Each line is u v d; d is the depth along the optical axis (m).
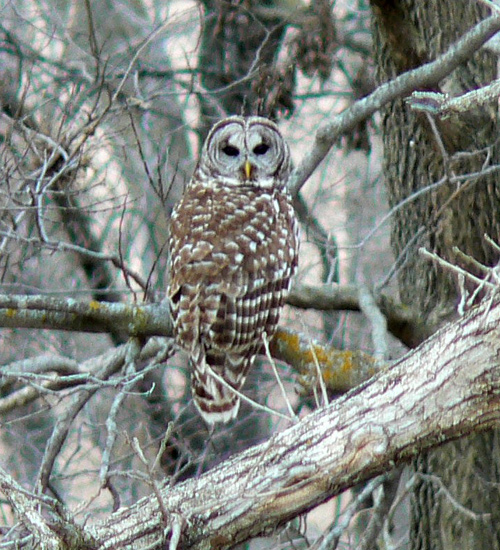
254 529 6.88
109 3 20.19
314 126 19.06
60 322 10.15
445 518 12.57
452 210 12.27
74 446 16.77
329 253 14.06
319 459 6.74
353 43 18.39
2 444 16.36
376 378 6.81
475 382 6.53
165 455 14.53
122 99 15.84
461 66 12.24
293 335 10.48
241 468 6.90
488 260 12.29
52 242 11.10
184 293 10.26
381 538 12.68
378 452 6.68
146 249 17.50
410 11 12.47
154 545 6.89
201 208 10.95
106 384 9.54
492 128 12.12
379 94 10.74
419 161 12.67
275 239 10.77
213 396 10.02
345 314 15.52
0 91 14.48
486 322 6.50
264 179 11.41
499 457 12.41
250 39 17.38
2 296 9.95
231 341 10.16
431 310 12.23
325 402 6.93
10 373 9.36
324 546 10.83
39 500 6.59
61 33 16.62
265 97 13.34
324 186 18.77
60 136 12.27
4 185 12.66
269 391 14.94
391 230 13.20
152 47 19.23
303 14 13.86
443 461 12.57
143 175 17.31
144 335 10.36
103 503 16.12
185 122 18.44
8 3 16.19
